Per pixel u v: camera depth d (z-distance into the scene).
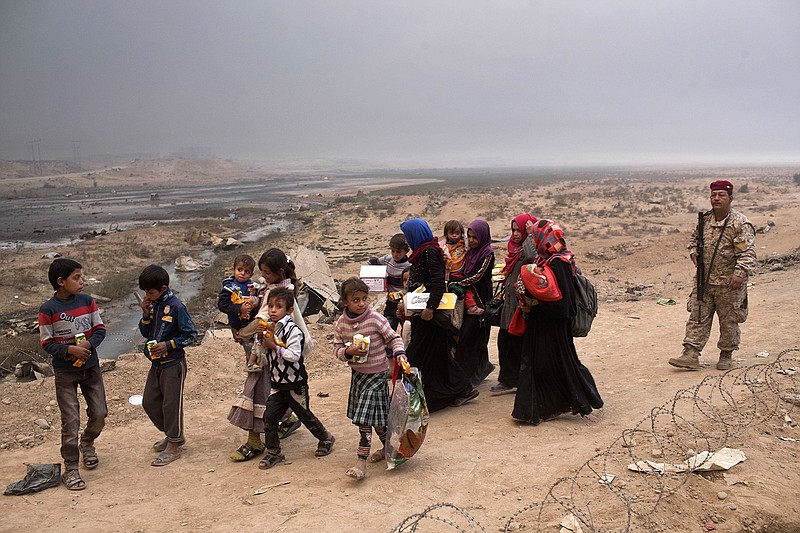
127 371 8.66
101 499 5.49
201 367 9.10
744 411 6.15
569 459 5.51
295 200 80.50
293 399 5.97
